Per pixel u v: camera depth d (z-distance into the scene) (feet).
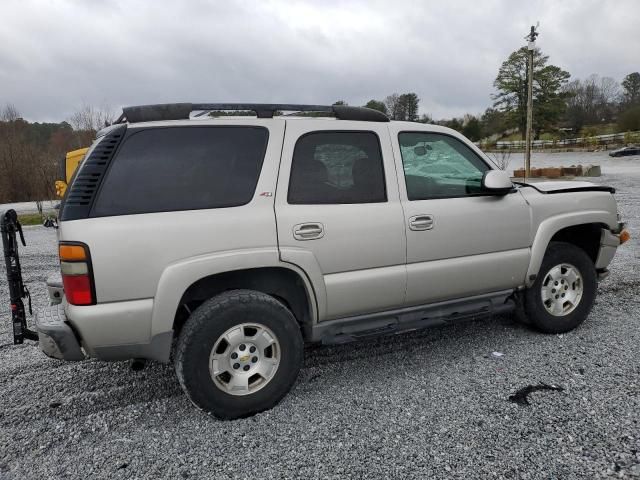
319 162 10.78
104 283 8.91
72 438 9.51
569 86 262.06
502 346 13.25
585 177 84.99
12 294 10.00
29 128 128.77
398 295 11.35
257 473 8.28
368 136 11.38
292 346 10.25
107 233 8.93
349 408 10.29
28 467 8.64
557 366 11.87
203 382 9.52
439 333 14.40
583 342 13.30
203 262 9.43
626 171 95.81
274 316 10.00
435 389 10.98
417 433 9.27
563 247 13.73
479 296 12.67
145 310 9.18
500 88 211.61
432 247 11.61
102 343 9.09
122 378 12.10
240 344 9.83
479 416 9.77
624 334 13.74
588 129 223.51
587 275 13.98
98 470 8.50
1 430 9.86
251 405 9.95
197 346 9.41
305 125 10.78
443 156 12.37
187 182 9.72
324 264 10.49
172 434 9.55
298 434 9.39
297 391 11.14
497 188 11.93
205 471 8.38
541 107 203.92
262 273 10.43
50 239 37.47
